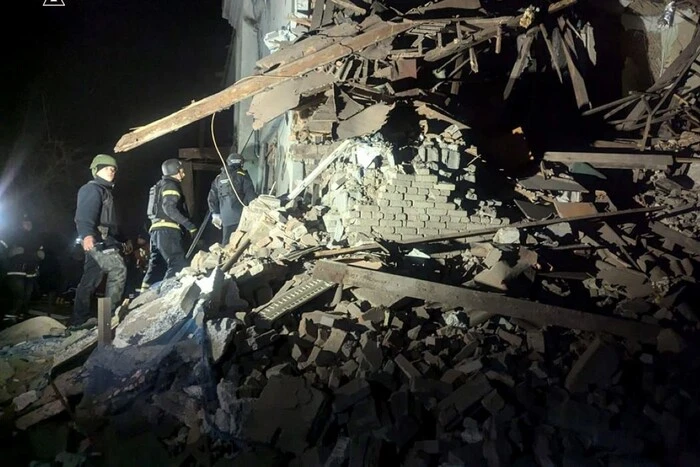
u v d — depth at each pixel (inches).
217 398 211.8
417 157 301.9
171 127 313.7
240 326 227.0
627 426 194.4
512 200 320.8
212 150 656.4
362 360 214.7
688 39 402.9
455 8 348.2
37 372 259.4
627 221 317.7
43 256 432.5
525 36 364.8
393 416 198.5
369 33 326.0
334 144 339.6
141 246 520.7
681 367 217.0
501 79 374.6
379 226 286.7
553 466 182.2
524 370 215.8
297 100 314.7
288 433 198.1
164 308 257.9
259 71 336.8
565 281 271.6
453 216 292.5
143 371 226.2
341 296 249.3
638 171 353.7
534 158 353.1
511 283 257.0
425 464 185.0
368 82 334.3
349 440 193.9
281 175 425.4
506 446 183.9
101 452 214.7
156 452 205.9
